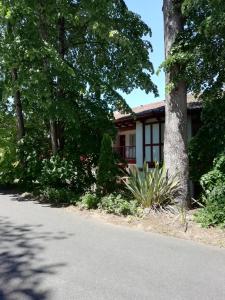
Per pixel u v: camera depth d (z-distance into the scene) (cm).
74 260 673
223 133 1172
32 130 1736
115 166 1326
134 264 657
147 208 1091
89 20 1368
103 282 568
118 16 1532
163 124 1773
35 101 1381
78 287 548
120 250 743
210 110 1216
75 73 1379
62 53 1541
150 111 1712
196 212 1059
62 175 1452
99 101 1517
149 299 510
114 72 1627
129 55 1505
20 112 1766
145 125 1922
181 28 1220
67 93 1456
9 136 1820
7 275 594
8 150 1716
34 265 643
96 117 1477
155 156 1831
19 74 1322
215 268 645
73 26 1551
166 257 704
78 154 1491
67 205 1269
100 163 1322
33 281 570
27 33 1367
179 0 1203
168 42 1220
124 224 983
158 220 1003
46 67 1329
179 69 1184
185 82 1208
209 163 1230
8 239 815
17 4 1276
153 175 1141
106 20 1370
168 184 1132
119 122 2033
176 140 1197
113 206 1109
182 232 898
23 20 1383
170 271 625
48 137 1670
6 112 1955
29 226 946
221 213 950
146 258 694
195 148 1270
